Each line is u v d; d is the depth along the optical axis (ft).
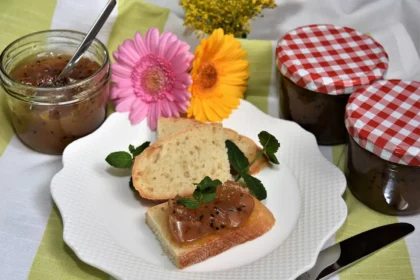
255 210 1.55
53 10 1.94
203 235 1.48
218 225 1.50
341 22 2.13
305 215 1.59
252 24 2.15
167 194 1.63
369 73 1.74
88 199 1.60
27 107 1.68
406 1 2.08
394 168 1.55
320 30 1.91
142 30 2.03
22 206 1.63
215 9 1.88
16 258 1.52
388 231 1.59
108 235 1.53
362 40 1.87
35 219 1.60
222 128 1.69
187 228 1.48
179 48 1.77
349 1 2.10
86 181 1.64
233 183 1.58
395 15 2.12
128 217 1.59
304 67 1.76
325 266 1.51
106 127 1.78
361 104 1.66
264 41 1.94
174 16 2.02
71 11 1.95
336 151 1.84
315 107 1.78
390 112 1.64
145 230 1.56
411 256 1.55
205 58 1.83
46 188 1.68
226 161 1.68
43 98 1.67
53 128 1.72
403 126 1.59
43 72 1.78
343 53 1.82
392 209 1.63
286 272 1.44
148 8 2.00
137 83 1.82
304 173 1.69
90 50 1.82
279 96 1.89
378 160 1.57
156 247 1.52
